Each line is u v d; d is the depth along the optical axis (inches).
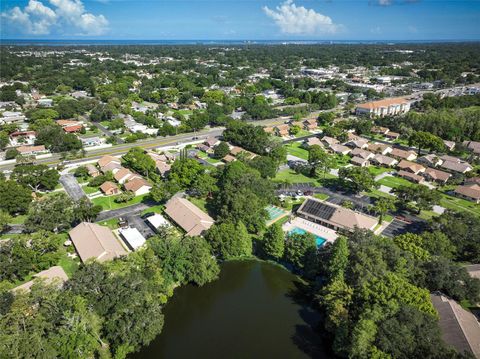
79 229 4037.9
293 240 3730.3
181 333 3061.0
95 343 2581.2
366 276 2940.5
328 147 7554.1
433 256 3368.6
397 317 2514.8
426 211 5029.5
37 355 2346.2
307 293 3513.8
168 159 6702.8
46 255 3523.6
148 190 5477.4
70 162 6560.0
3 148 7273.6
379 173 6446.9
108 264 3132.4
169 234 3986.2
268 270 3843.5
